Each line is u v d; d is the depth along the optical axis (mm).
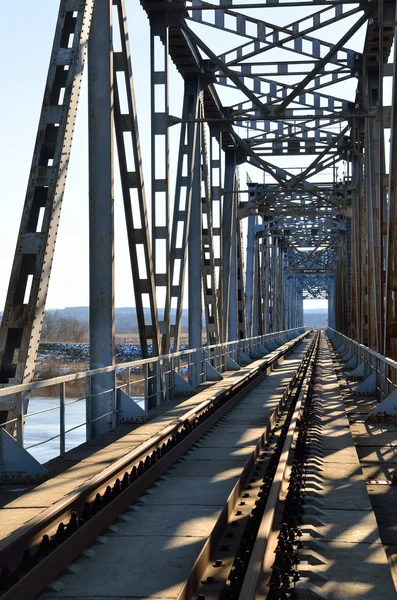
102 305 12734
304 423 11805
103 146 12852
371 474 8992
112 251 12766
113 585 5039
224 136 30703
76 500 6672
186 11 19656
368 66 22688
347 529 6188
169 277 18547
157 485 8305
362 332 25953
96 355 12680
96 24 12938
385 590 4789
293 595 4641
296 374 26266
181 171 21719
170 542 6055
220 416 14594
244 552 5461
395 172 13547
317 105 26609
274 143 33375
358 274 30172
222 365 26531
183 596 4852
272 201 39594
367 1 18953
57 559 5254
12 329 9047
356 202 30938
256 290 44719
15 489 8062
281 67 22172
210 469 9320
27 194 9258
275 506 6176
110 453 10047
